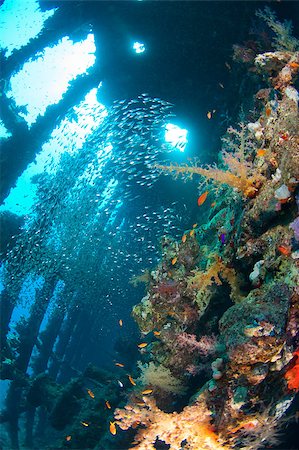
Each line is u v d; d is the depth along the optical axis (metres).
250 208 3.89
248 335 2.98
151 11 10.21
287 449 4.61
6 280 12.39
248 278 4.06
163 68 11.20
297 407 4.38
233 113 9.50
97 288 14.50
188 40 10.33
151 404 3.99
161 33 10.53
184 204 12.71
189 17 9.90
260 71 5.26
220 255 4.45
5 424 15.17
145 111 12.12
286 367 3.29
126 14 10.65
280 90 4.66
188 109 11.69
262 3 8.93
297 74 4.56
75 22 11.72
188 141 12.55
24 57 12.12
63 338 18.12
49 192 12.70
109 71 12.13
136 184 13.27
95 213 13.17
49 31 11.98
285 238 3.29
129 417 4.05
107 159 12.33
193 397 3.96
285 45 5.70
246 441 3.73
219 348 3.49
